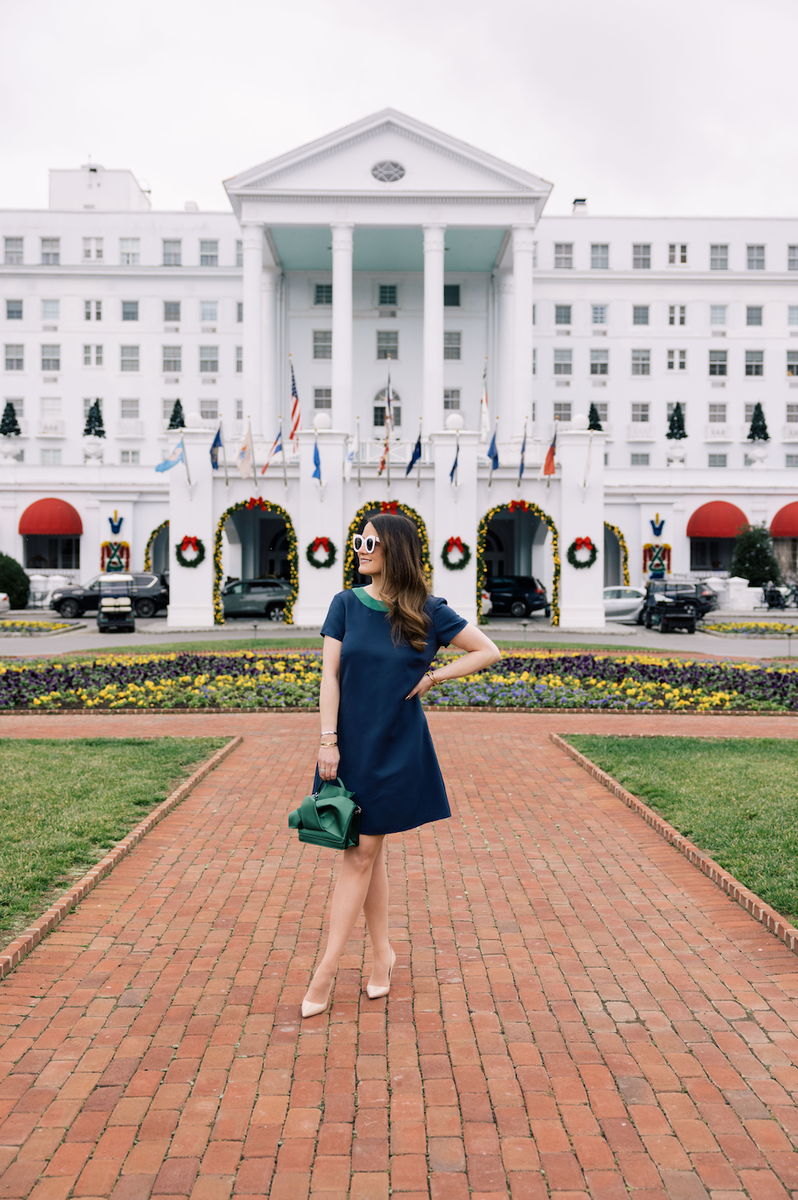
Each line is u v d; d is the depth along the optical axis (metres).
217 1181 2.98
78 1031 3.94
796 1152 3.15
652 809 7.42
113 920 5.21
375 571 4.05
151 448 53.78
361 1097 3.46
